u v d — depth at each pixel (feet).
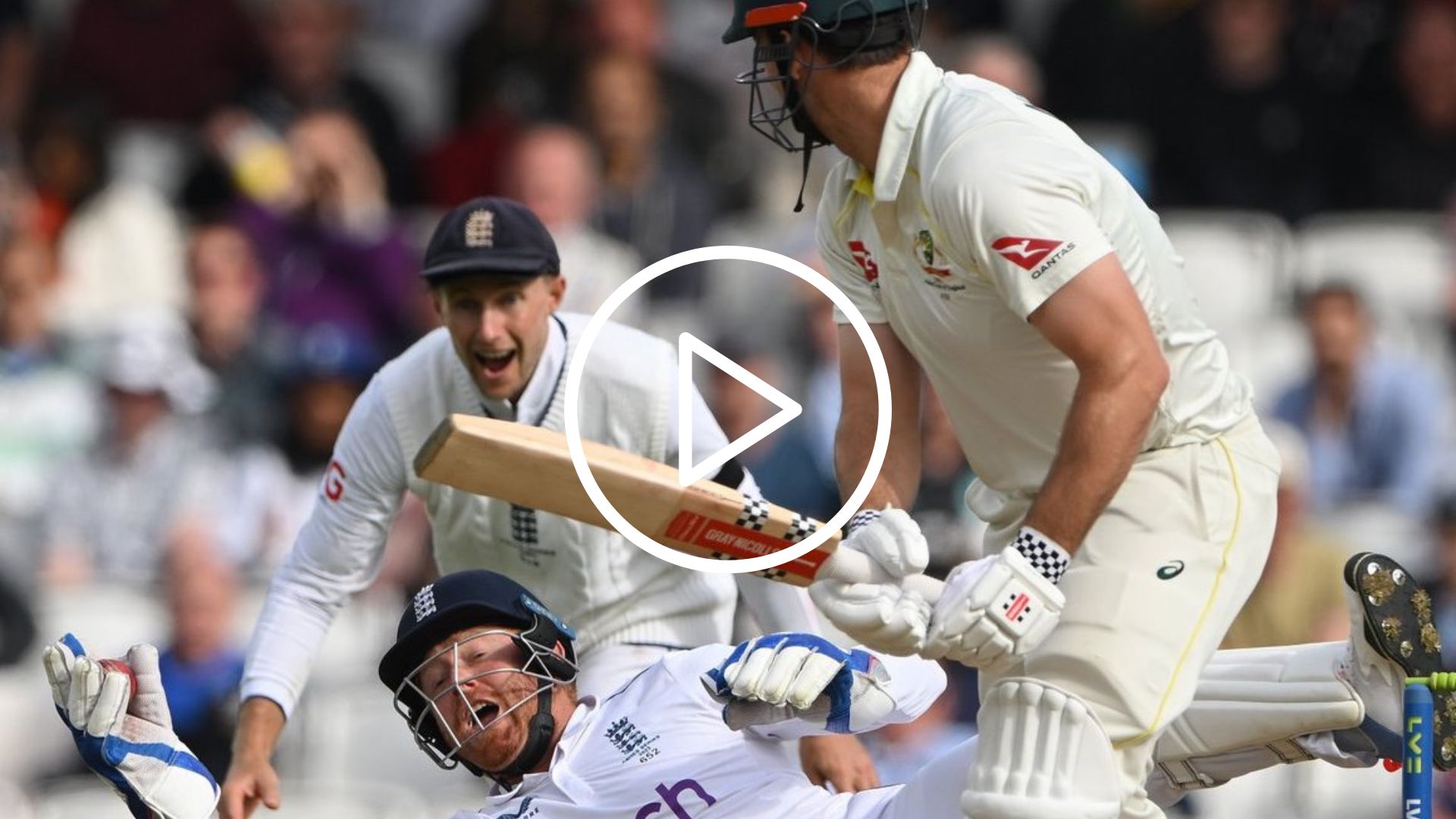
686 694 45.01
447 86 117.50
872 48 41.29
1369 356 94.02
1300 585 75.31
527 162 97.91
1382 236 105.60
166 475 89.66
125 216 105.91
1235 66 110.11
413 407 51.85
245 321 96.12
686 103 110.11
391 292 98.99
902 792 43.50
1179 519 42.57
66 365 98.02
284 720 52.65
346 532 52.85
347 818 75.61
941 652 39.04
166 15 116.57
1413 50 109.60
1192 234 104.42
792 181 109.19
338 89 111.96
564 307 95.14
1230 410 43.83
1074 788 40.83
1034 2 120.67
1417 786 43.52
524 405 50.57
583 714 45.55
